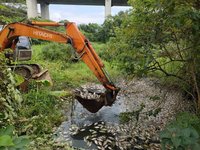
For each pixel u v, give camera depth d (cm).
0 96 255
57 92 704
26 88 680
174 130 291
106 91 580
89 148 473
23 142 195
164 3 360
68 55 1339
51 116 594
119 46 555
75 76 1052
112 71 1095
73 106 695
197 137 292
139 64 482
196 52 444
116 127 564
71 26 612
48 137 470
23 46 844
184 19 353
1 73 269
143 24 449
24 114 544
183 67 538
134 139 505
